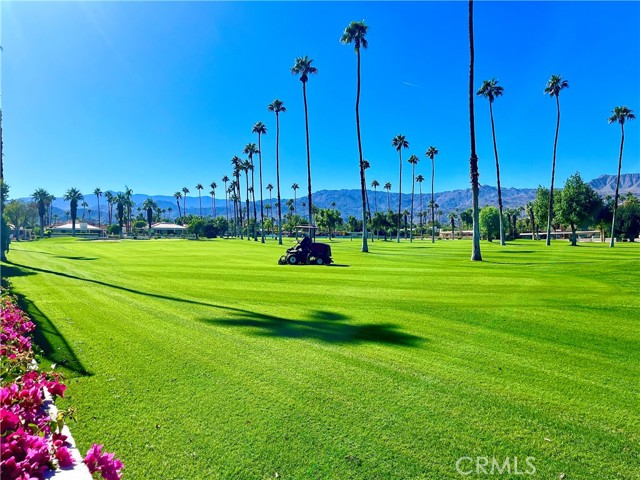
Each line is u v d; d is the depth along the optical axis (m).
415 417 4.44
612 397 5.03
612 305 10.45
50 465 2.68
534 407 4.73
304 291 12.60
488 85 47.47
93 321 8.34
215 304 10.43
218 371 5.67
